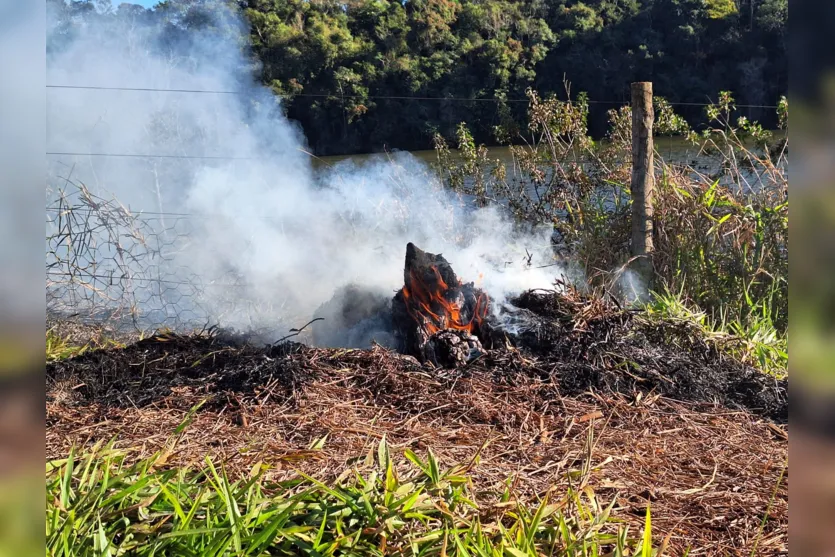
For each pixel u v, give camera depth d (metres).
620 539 2.32
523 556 2.21
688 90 28.62
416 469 2.91
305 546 2.28
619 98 30.36
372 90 29.23
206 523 2.35
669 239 6.12
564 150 7.76
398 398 3.86
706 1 29.08
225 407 3.77
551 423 3.63
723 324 5.33
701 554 2.50
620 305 5.20
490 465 3.12
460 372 4.15
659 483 3.03
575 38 30.77
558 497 2.79
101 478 2.68
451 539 2.35
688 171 6.74
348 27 31.09
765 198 6.12
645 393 4.03
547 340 4.43
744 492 2.96
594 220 6.77
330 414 3.67
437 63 29.70
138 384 4.09
